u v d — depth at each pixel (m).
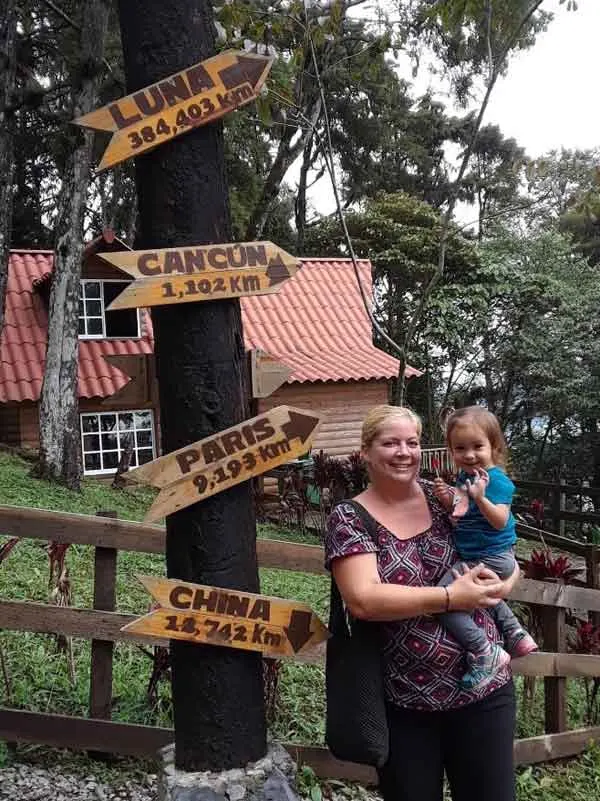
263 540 3.51
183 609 2.45
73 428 11.59
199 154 2.45
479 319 21.12
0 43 8.78
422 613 2.19
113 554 3.46
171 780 2.46
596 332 20.17
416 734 2.36
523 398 22.50
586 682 4.82
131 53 2.47
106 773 3.38
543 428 22.70
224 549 2.48
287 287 18.30
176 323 2.45
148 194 2.46
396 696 2.34
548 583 4.29
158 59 2.42
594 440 20.00
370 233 22.73
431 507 2.49
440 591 2.19
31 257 16.42
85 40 10.99
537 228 23.75
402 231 22.52
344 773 3.59
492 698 2.34
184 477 2.43
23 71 15.30
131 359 2.62
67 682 4.04
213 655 2.50
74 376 11.67
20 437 13.88
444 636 2.30
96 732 3.41
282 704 4.11
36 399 13.75
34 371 14.18
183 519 2.49
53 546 4.11
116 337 15.46
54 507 9.41
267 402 15.09
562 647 4.37
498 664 2.29
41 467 11.44
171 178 2.42
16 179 23.28
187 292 2.41
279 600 2.54
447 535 2.46
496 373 22.45
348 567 2.26
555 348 20.30
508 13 6.47
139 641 3.49
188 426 2.46
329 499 11.73
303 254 25.70
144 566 7.09
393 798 2.37
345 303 18.28
